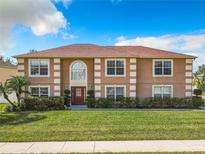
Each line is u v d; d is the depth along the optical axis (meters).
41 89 25.36
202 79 30.20
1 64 38.56
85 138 9.56
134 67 25.23
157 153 7.49
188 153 7.45
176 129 11.45
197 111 19.94
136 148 8.10
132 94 25.20
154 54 26.06
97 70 25.30
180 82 25.64
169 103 24.03
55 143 8.84
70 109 22.02
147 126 12.34
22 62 25.23
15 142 8.98
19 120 14.48
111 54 25.42
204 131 10.94
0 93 21.12
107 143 8.81
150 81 25.84
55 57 25.11
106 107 23.66
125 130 11.24
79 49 27.30
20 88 21.59
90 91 25.25
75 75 26.23
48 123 13.34
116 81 25.33
